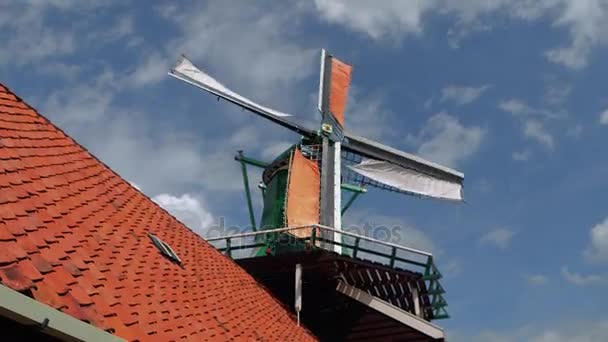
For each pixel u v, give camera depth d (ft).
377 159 72.49
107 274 20.08
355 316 51.06
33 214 19.16
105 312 17.26
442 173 74.59
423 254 51.52
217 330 24.25
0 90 27.30
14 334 12.86
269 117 68.39
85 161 29.89
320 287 50.52
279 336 31.45
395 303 55.31
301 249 48.85
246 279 40.93
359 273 50.34
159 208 37.58
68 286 16.69
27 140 24.77
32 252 16.62
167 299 22.95
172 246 31.60
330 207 60.39
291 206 56.54
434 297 53.47
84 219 23.03
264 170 68.85
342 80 75.92
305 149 66.54
